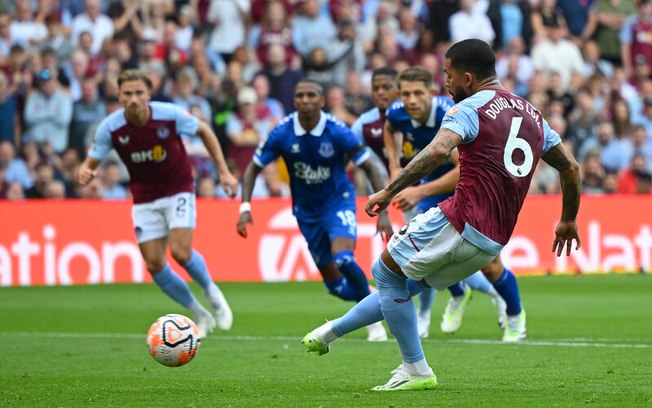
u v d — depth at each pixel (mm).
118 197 49656
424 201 27938
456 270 17453
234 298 39625
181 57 54969
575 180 17938
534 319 32438
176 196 28125
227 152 51594
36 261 44719
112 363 22938
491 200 16906
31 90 51750
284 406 16484
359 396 17406
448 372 20734
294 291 42125
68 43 54938
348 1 60438
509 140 16938
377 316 18188
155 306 37156
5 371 21641
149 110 27578
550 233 48125
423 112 26484
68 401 17422
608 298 38781
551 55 61625
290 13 59344
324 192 28078
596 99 59594
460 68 17297
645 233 49188
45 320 33156
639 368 20984
